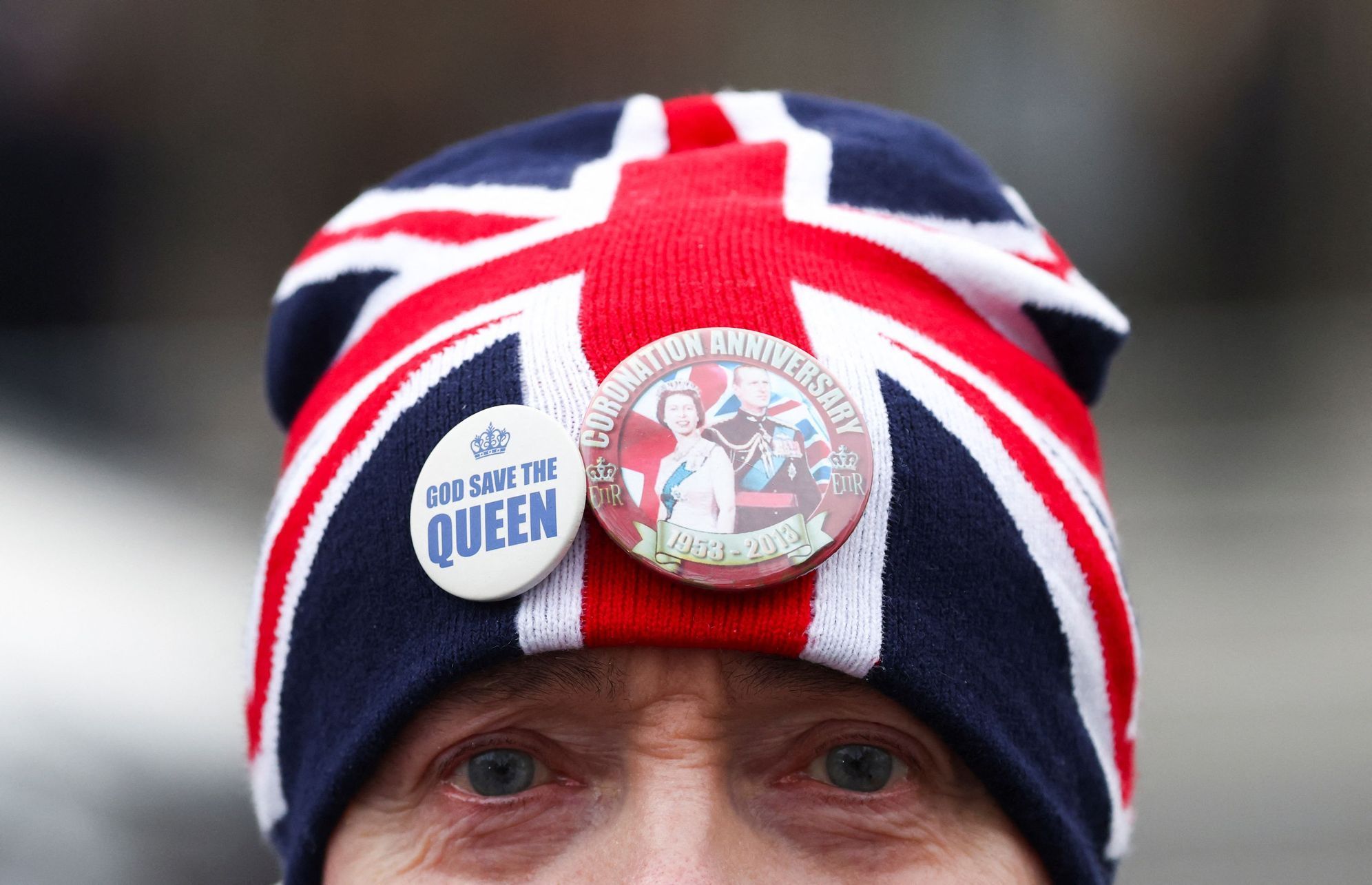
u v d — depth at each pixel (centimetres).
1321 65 621
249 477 503
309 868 153
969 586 139
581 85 612
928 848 143
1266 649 457
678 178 163
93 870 258
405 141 618
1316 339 632
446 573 133
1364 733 420
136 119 612
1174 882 373
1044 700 147
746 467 132
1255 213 636
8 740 265
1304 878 372
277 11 609
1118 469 580
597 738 140
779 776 143
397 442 142
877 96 616
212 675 303
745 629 129
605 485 131
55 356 583
